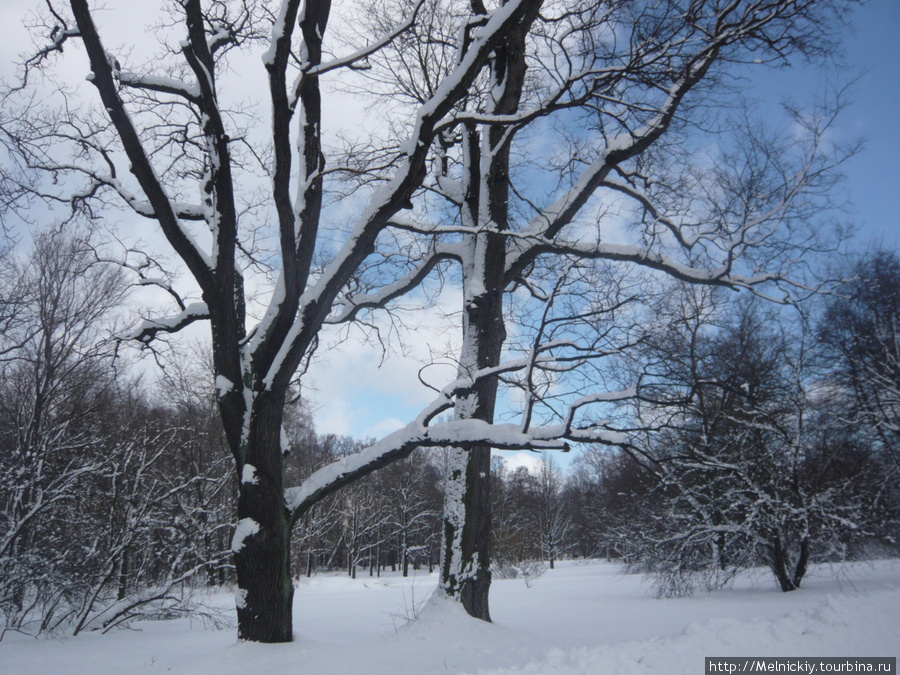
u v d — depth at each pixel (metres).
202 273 8.55
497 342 10.80
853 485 15.25
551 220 10.88
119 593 13.70
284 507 8.53
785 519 14.56
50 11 8.59
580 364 8.34
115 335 10.43
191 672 7.02
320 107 8.90
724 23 8.91
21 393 18.73
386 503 49.06
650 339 10.23
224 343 8.77
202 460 21.81
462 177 12.10
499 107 10.97
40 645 10.60
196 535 15.78
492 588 23.56
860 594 9.02
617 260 10.84
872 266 16.58
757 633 6.95
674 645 6.64
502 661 7.12
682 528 16.86
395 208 8.57
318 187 8.92
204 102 8.27
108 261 10.27
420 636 8.61
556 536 49.69
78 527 14.11
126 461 14.06
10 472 13.38
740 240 10.18
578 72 8.41
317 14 8.16
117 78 8.52
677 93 9.12
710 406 15.76
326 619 13.04
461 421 8.27
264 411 8.45
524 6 7.69
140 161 8.07
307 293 8.59
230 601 18.22
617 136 10.30
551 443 7.54
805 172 10.05
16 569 12.33
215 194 9.12
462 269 11.78
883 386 16.19
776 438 15.90
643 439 8.45
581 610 13.49
